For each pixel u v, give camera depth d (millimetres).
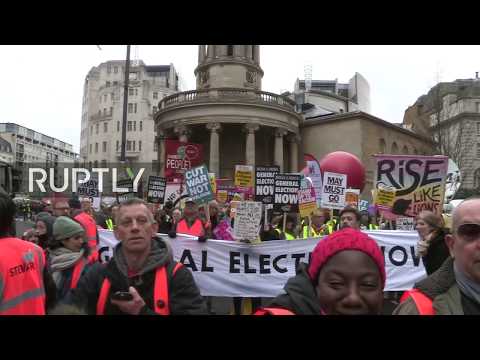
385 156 8273
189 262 6887
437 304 2033
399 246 7383
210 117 37656
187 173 9156
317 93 70625
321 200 9750
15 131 143125
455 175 11805
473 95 61500
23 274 2910
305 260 6895
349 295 1653
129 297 2459
